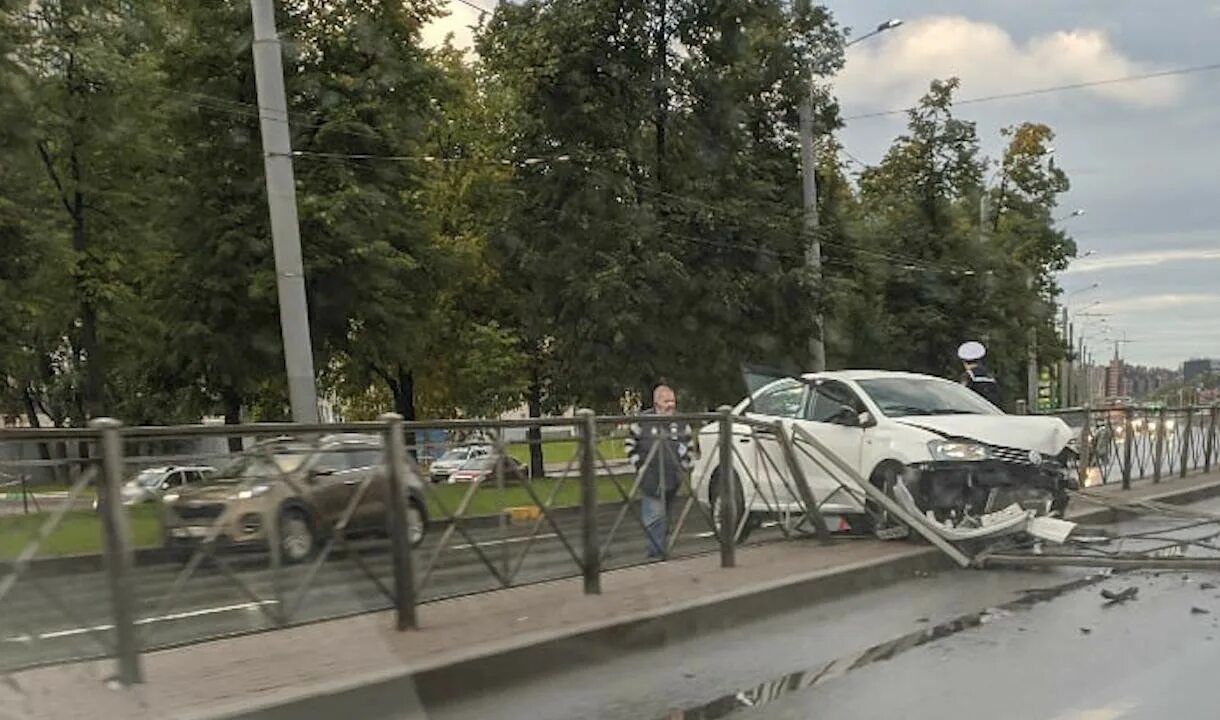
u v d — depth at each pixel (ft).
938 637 23.54
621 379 69.05
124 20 69.46
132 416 103.40
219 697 16.83
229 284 70.33
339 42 73.26
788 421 36.63
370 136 72.02
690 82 74.79
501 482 24.81
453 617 22.81
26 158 60.44
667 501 29.45
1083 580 29.76
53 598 17.01
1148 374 503.61
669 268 68.18
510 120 75.97
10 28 59.67
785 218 77.15
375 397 121.39
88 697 16.76
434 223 88.53
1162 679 19.70
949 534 32.24
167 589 18.66
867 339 97.35
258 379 75.10
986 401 38.04
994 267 107.34
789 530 34.22
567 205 69.26
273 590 20.47
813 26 79.41
